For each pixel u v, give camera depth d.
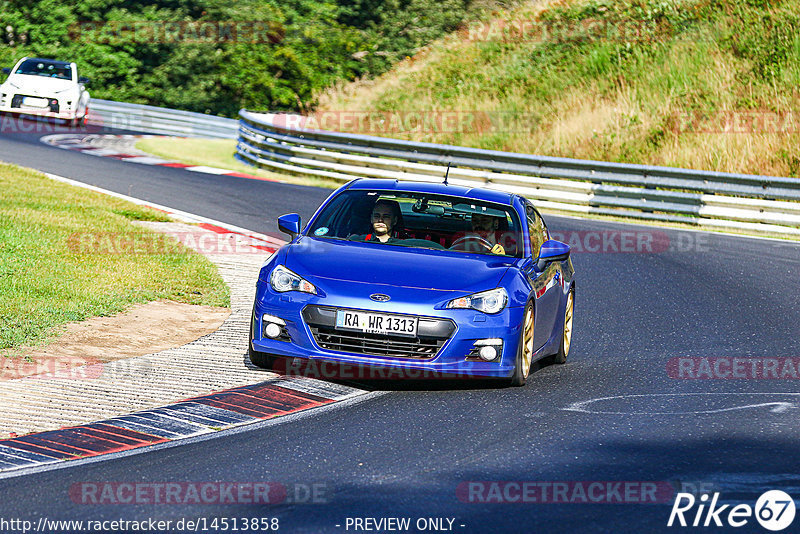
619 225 67.94
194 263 44.66
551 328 31.47
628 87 106.38
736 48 107.31
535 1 134.62
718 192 70.56
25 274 38.38
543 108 107.62
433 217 31.72
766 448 22.11
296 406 25.42
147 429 22.98
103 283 38.75
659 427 23.88
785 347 34.94
